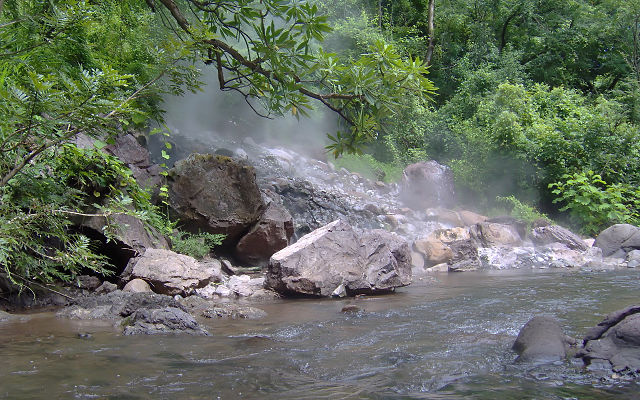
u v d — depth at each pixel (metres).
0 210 4.60
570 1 26.98
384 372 3.68
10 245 4.76
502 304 6.51
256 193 9.74
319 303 6.98
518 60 23.89
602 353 3.84
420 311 6.17
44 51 5.21
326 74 3.90
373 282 7.76
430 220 14.52
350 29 20.44
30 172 4.64
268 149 16.70
